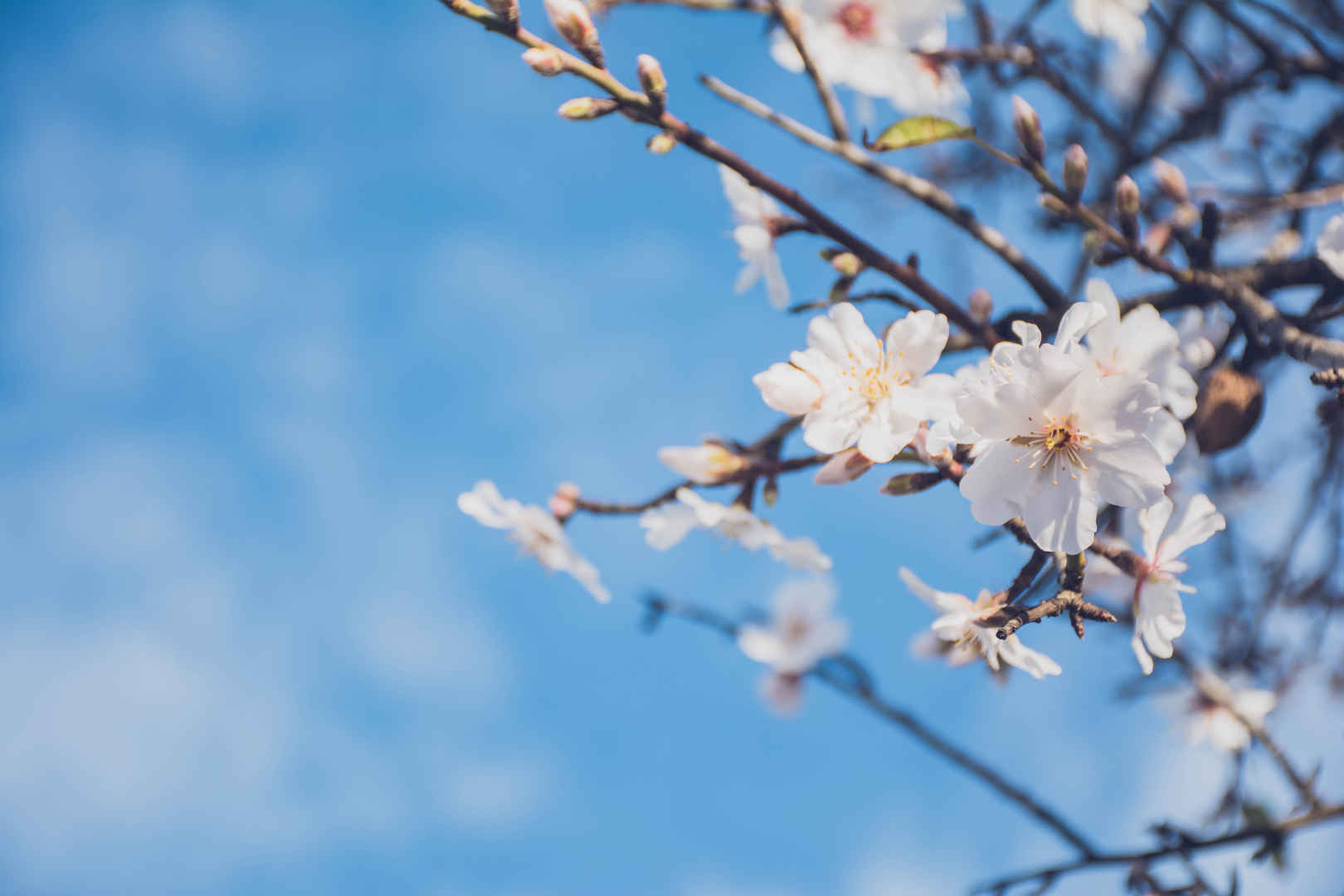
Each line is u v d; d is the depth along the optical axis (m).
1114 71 1.14
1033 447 0.88
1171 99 1.14
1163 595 0.91
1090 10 1.02
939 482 0.90
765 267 0.97
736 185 0.97
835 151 0.96
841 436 0.90
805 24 0.99
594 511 1.00
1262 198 1.05
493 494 1.01
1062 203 0.93
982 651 0.92
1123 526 0.94
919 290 0.95
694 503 0.95
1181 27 1.08
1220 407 0.94
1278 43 1.11
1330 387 0.89
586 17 0.91
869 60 0.99
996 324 0.96
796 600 1.29
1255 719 1.08
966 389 0.89
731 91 0.95
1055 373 0.87
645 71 0.91
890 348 0.90
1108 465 0.88
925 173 1.21
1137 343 0.90
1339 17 1.10
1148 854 1.00
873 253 0.94
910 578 0.91
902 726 1.08
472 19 0.90
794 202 0.93
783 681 1.29
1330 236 0.92
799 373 0.90
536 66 0.91
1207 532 0.91
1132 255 0.93
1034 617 0.88
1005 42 1.08
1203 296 0.95
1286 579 1.11
